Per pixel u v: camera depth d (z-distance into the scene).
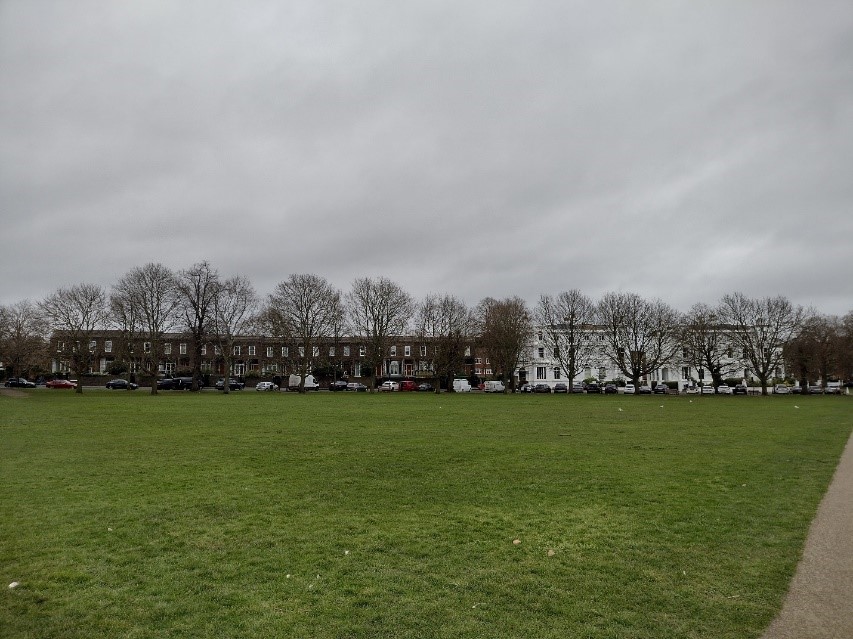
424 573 9.73
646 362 97.94
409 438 26.97
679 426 33.91
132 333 88.94
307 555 10.57
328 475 17.92
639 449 23.77
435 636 7.51
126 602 8.55
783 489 16.14
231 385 104.00
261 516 13.20
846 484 16.88
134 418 37.25
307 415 40.44
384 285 99.31
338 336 104.06
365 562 10.22
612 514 13.48
